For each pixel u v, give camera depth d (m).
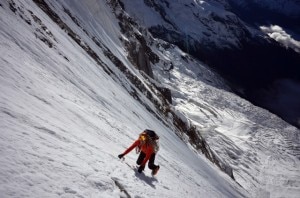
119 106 20.59
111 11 66.81
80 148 7.07
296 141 169.62
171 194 8.70
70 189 4.91
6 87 7.45
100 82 22.22
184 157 25.23
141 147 8.93
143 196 6.85
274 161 124.44
